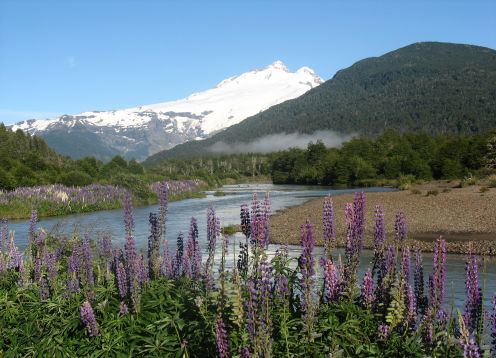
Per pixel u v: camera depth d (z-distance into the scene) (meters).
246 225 7.82
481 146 93.69
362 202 7.18
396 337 6.14
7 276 10.53
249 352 5.29
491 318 5.94
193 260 8.84
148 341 6.93
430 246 23.06
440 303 6.20
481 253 21.16
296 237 27.52
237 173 192.50
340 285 7.12
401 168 108.50
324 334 6.46
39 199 46.28
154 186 63.75
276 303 6.64
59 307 8.41
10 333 8.02
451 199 44.38
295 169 149.00
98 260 10.66
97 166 104.31
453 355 5.85
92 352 7.25
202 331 6.46
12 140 104.94
